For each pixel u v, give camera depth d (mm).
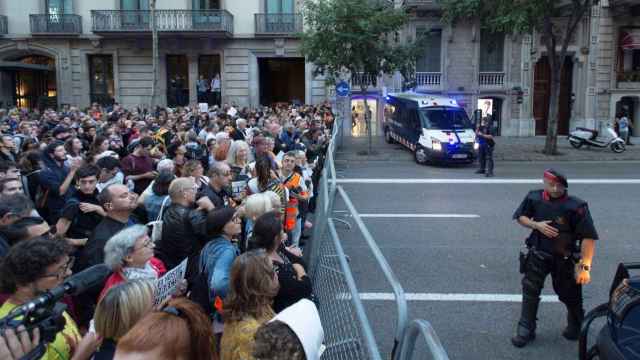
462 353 5789
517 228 10898
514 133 30406
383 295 7359
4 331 2363
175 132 13844
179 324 2287
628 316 4379
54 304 2600
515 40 28062
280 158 10008
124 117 17734
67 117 16719
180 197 5422
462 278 8062
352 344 4043
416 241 9969
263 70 32531
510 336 6191
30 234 4215
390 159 21359
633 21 29188
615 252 9289
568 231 5805
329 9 21188
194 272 5004
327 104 27719
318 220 7738
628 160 21453
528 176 17344
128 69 30922
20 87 31703
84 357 2922
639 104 29781
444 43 29922
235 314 3393
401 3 29172
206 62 31438
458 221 11453
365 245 9672
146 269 4145
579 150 23906
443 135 19594
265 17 30422
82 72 30969
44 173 7172
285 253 4820
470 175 17625
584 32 29594
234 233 4676
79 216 5570
